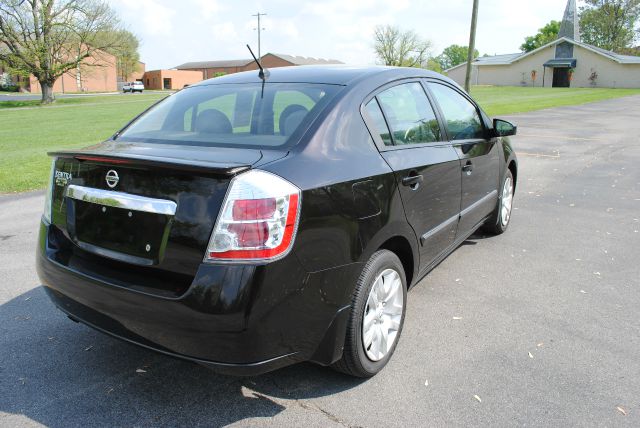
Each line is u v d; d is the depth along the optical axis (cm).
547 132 1658
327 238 249
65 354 325
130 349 332
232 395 283
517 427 257
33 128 2181
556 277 452
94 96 6294
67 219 280
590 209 693
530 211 684
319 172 254
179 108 337
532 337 346
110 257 257
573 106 2958
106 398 280
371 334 290
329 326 257
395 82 348
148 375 303
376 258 287
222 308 221
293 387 290
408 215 315
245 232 223
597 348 331
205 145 280
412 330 355
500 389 287
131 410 270
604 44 9294
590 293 418
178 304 227
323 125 278
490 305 396
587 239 559
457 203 396
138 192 246
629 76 6059
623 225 614
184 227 231
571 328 358
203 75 11838
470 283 439
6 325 361
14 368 308
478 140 446
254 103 312
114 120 2588
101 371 306
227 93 336
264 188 228
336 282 256
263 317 226
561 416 264
